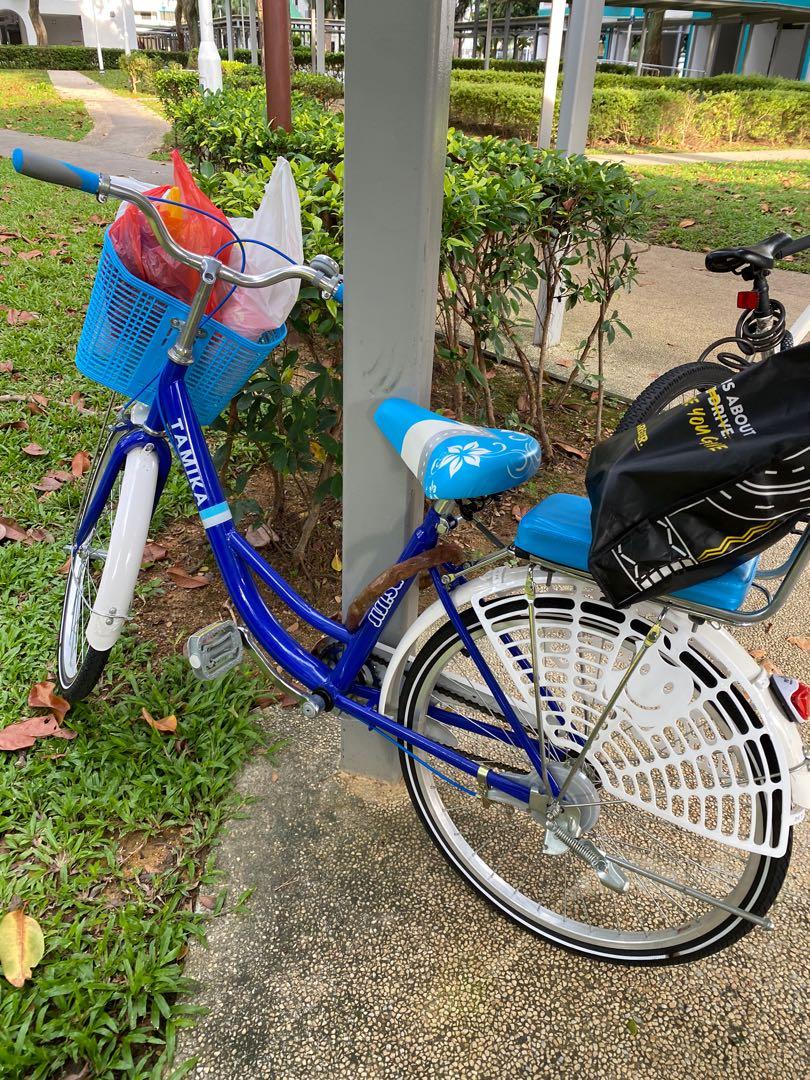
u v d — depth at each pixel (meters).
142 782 2.02
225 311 1.80
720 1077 1.52
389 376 1.67
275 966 1.67
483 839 1.98
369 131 1.46
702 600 1.31
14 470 3.23
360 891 1.83
